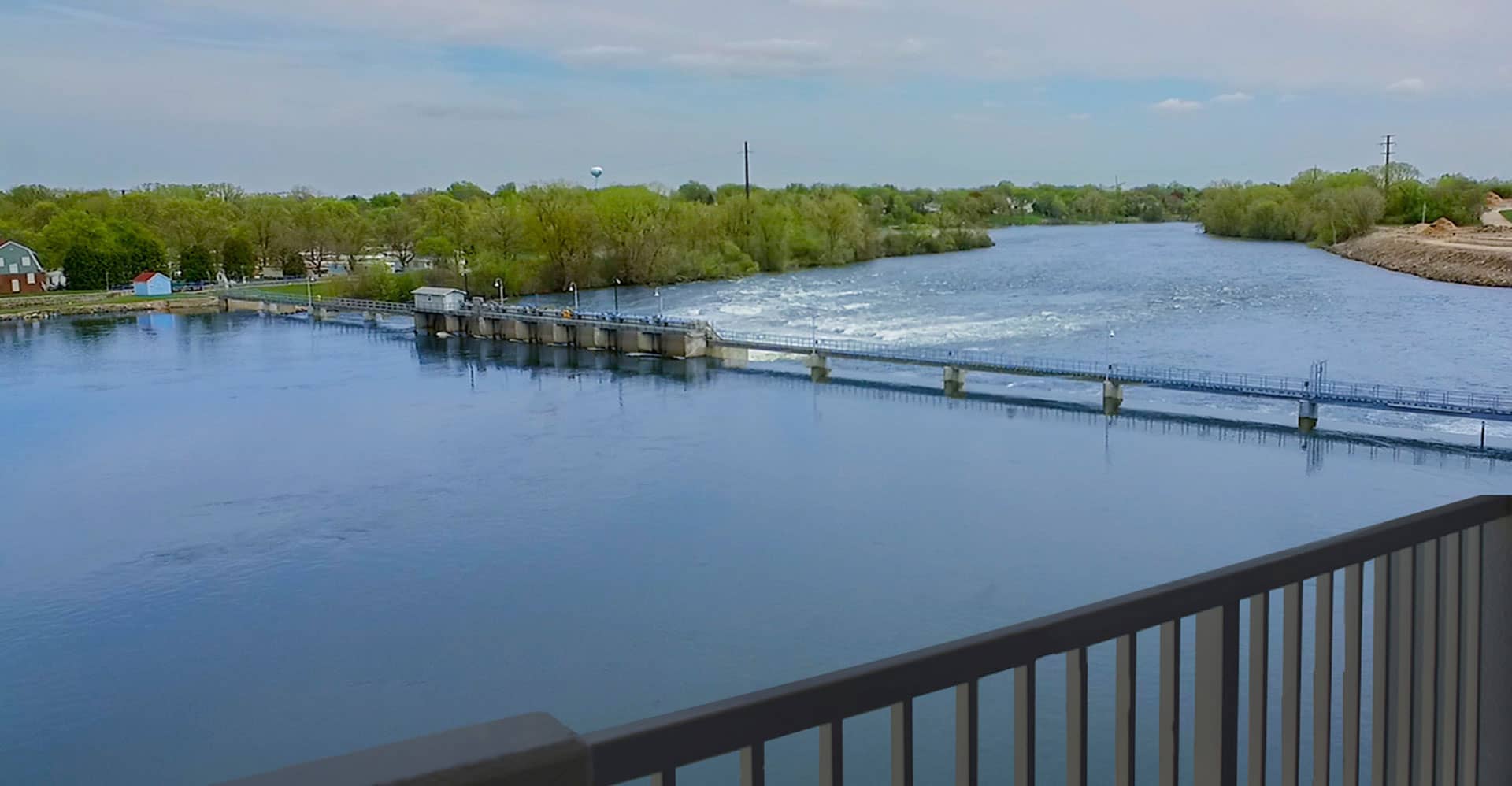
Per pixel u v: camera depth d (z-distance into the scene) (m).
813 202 139.88
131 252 122.06
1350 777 2.59
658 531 37.66
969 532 36.78
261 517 40.44
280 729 24.97
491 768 1.32
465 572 34.31
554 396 62.59
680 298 105.56
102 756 23.98
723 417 55.47
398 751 1.31
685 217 125.44
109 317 102.88
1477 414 45.41
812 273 125.50
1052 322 77.06
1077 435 49.34
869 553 34.97
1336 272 103.56
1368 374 56.12
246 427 55.66
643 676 27.00
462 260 117.81
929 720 20.19
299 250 136.25
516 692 26.38
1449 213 128.62
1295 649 2.42
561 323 82.75
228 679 27.48
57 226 123.25
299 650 29.02
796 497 41.12
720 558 34.84
